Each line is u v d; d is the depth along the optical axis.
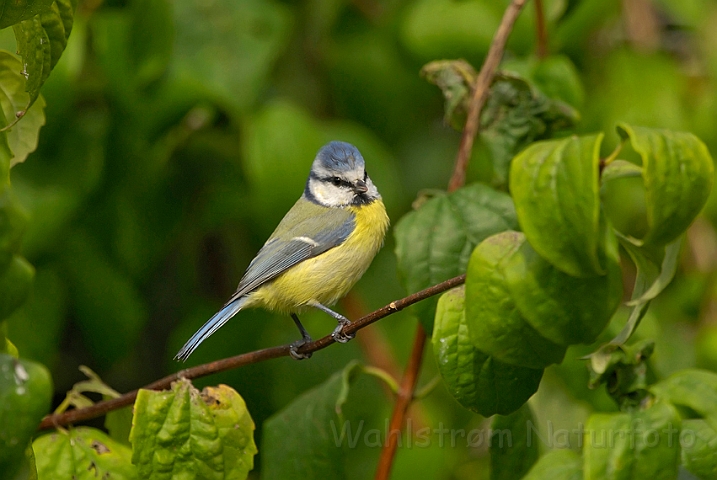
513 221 6.64
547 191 4.55
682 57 10.98
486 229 6.64
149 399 5.94
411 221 6.76
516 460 6.81
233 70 9.05
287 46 10.66
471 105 7.57
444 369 5.54
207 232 10.62
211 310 10.20
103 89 9.55
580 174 4.46
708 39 10.45
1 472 4.05
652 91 10.03
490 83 7.60
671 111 9.98
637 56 10.22
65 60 8.21
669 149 4.59
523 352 5.13
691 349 9.48
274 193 8.82
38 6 4.39
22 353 8.91
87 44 9.63
